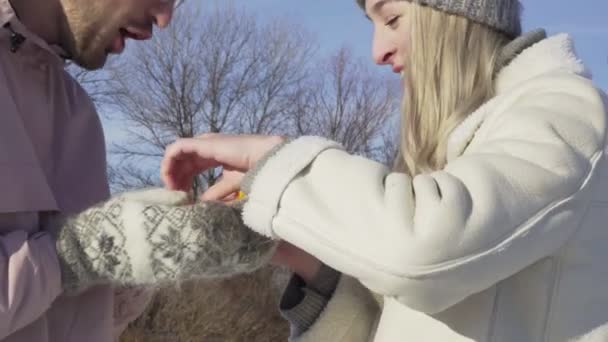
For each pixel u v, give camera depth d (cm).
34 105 167
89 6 164
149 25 173
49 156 171
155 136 1862
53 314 161
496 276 130
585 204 138
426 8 176
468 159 135
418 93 177
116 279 136
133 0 166
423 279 124
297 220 132
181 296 804
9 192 147
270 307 848
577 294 144
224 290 830
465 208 125
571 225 136
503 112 154
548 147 135
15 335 149
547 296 144
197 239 131
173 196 143
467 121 162
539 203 130
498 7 173
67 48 170
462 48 173
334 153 137
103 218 135
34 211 154
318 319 176
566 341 144
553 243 135
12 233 140
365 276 128
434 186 128
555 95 148
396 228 124
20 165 151
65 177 173
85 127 183
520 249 129
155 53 1850
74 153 177
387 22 189
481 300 146
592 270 144
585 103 146
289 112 2000
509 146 138
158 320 806
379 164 137
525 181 130
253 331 827
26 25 164
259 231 136
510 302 146
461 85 172
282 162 136
